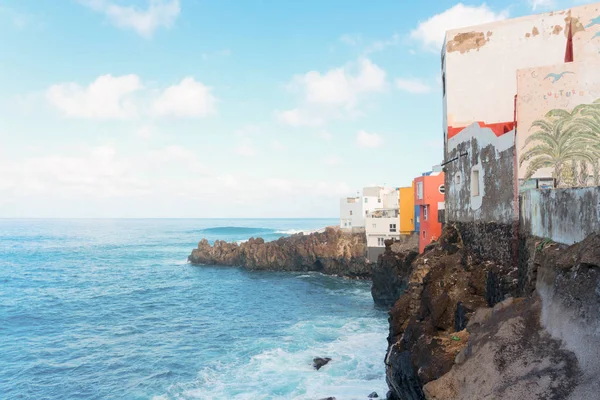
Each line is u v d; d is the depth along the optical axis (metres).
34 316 45.31
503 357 9.22
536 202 12.87
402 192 59.62
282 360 29.48
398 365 16.69
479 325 11.52
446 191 27.19
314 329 37.75
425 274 23.72
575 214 9.70
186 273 79.62
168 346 34.34
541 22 23.20
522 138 15.77
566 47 21.80
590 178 15.38
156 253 118.00
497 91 24.06
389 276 47.12
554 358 8.17
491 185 18.45
